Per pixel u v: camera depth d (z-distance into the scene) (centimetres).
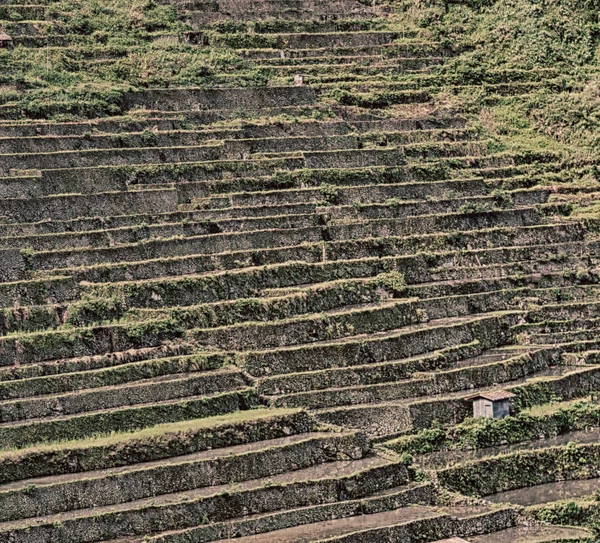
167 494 5628
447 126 8688
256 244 7250
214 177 7675
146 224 7169
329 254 7344
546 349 7144
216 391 6319
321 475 5822
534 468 6281
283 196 7612
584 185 8512
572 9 9919
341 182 7888
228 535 5456
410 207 7812
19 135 7575
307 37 9194
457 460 6222
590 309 7519
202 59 8762
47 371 6209
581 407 6688
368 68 9056
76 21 8838
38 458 5656
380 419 6350
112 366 6328
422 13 9706
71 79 8281
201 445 5925
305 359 6619
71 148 7581
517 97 9131
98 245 7019
